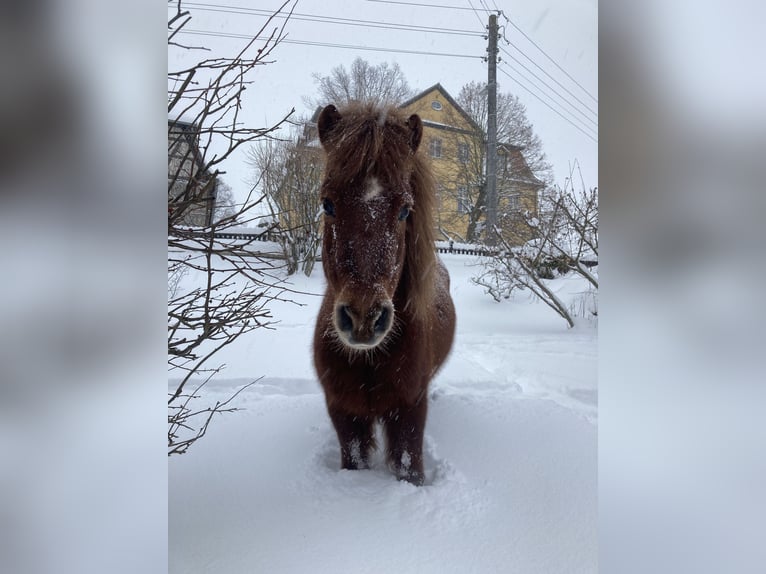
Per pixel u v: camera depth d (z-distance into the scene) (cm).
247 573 166
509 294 1002
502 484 240
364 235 198
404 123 231
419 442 253
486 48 1355
